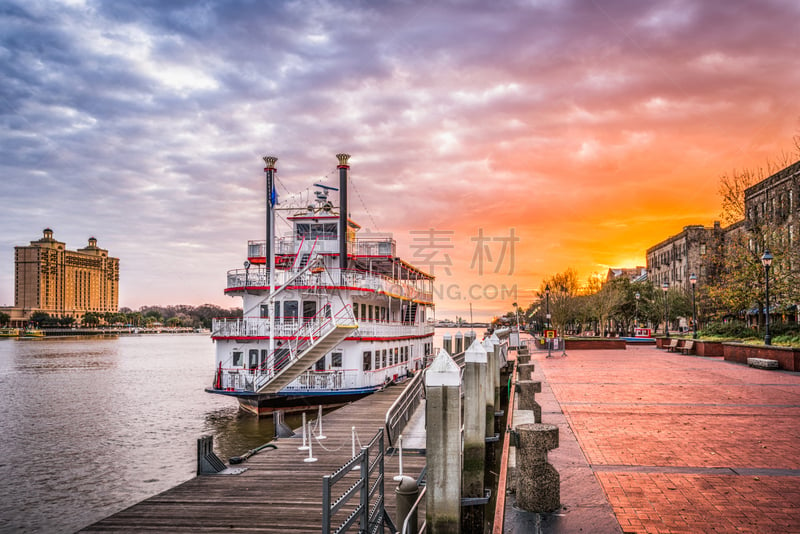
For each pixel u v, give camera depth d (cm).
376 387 3052
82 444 2716
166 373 6569
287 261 3534
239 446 2545
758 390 1705
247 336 2969
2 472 2225
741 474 812
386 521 1034
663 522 631
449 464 862
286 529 1077
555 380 2005
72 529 1617
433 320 5406
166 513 1163
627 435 1070
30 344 16562
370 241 3778
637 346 4966
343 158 3597
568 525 624
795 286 3081
